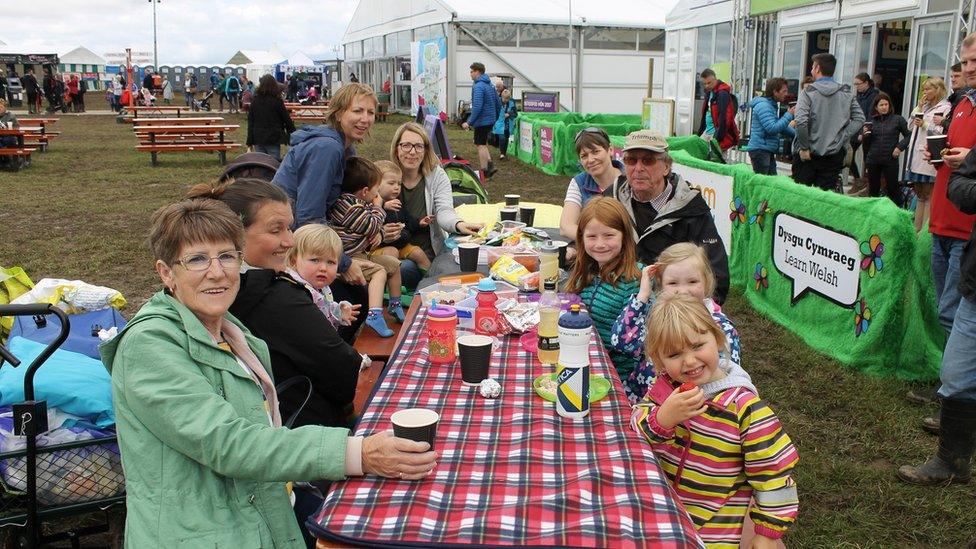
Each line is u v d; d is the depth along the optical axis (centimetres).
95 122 2762
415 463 181
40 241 843
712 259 342
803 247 530
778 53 1246
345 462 178
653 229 348
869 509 326
